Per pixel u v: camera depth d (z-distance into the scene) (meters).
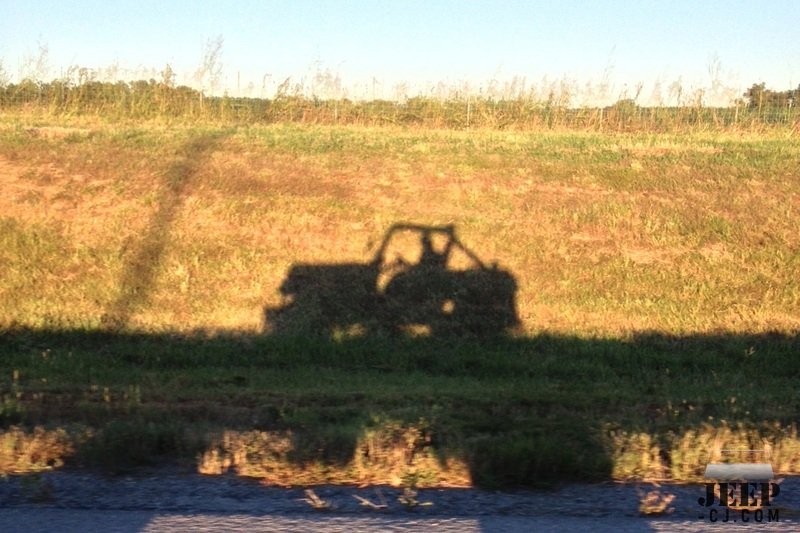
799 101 24.56
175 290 12.99
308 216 14.73
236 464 6.45
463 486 6.07
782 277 13.63
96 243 13.91
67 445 6.67
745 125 23.16
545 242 14.33
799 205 15.81
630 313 12.77
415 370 11.16
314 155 17.61
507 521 5.34
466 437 7.25
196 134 19.52
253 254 13.77
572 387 10.14
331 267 13.56
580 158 18.11
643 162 17.97
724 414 8.52
